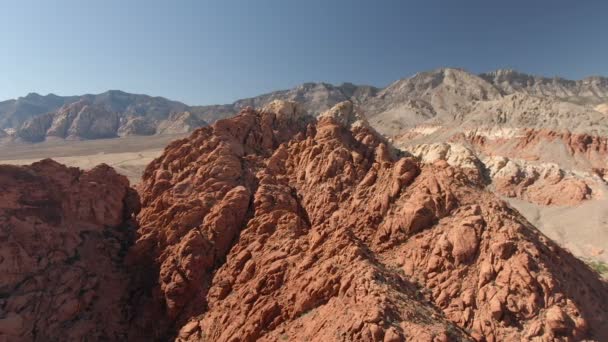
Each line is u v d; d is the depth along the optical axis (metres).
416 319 22.84
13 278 28.91
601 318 27.80
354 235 30.83
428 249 29.38
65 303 29.00
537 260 27.50
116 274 32.31
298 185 39.16
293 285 26.94
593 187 81.44
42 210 33.12
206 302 29.39
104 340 28.50
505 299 25.72
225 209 33.75
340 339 21.48
